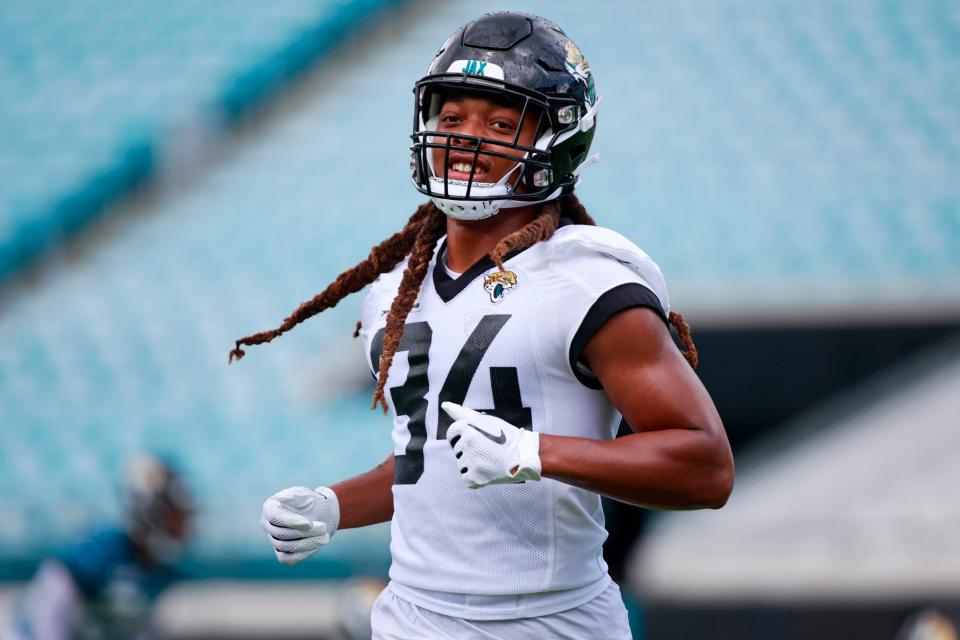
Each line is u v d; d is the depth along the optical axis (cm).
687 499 797
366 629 1789
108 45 4756
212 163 4331
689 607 2345
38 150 4297
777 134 3959
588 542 894
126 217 4144
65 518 2759
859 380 2978
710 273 3344
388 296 982
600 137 3994
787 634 2322
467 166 883
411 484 897
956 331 2967
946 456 2786
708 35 4475
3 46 4819
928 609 2255
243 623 2438
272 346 3459
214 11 4869
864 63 4291
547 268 862
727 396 2997
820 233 3497
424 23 4812
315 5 4816
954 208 3597
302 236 3859
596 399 877
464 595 877
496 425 784
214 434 3203
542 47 889
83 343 3622
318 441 3112
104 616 1873
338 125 4353
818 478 2816
